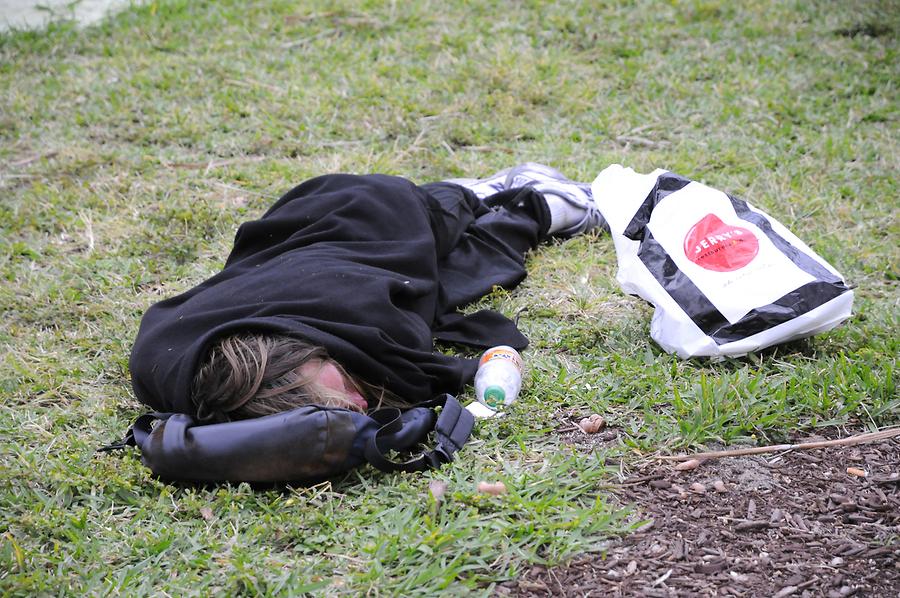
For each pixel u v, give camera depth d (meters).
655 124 17.39
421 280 10.77
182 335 9.62
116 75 20.06
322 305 9.55
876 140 16.39
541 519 8.09
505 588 7.58
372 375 9.41
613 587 7.56
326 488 8.73
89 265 13.53
